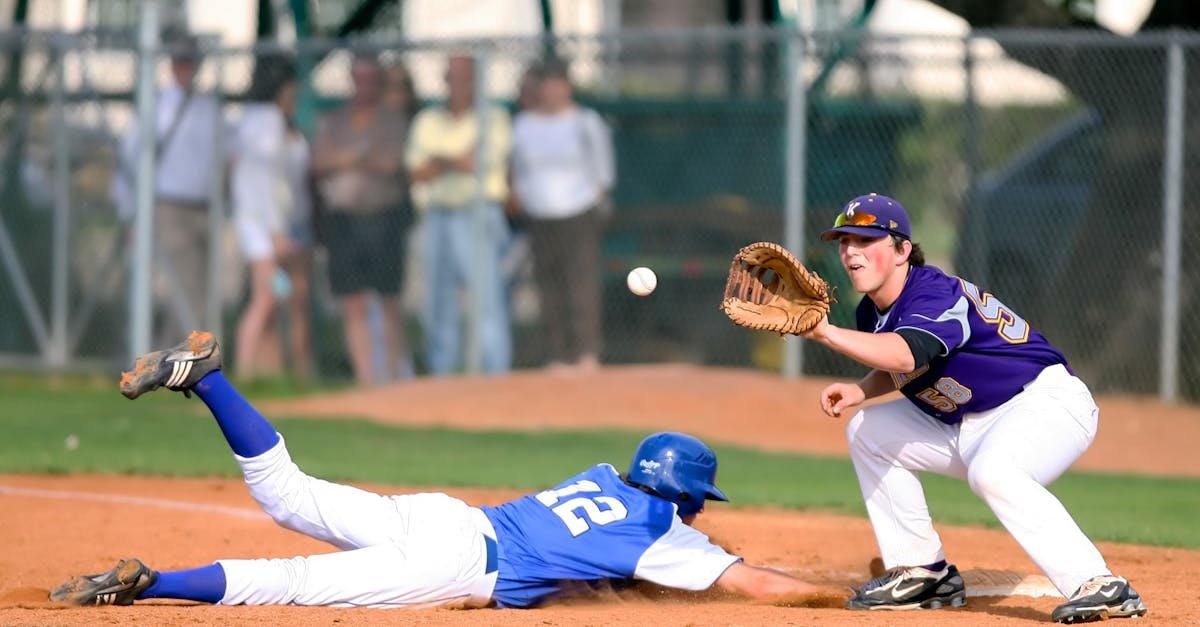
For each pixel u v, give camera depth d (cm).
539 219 5184
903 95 5725
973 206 5422
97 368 5453
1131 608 1783
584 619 1753
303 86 5597
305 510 1833
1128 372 5422
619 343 5509
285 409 4812
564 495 1919
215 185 5347
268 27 6662
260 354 5500
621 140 5516
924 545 1983
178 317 5400
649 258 5488
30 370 5538
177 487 3297
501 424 4544
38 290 5569
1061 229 5644
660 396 4862
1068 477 3944
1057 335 5575
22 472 3519
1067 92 6028
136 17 5972
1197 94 5456
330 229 5369
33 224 5556
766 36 4962
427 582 1811
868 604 1928
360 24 6588
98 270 5616
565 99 5197
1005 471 1814
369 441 4153
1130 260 5488
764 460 4066
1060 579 1794
